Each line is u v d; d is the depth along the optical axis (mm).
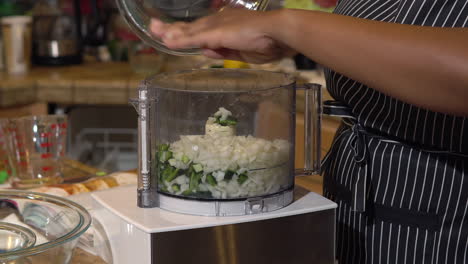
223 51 910
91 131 2762
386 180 936
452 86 663
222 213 834
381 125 929
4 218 935
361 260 985
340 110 983
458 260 910
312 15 746
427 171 905
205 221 815
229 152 824
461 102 669
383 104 920
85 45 2891
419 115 886
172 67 2555
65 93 2365
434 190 905
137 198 888
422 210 917
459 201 896
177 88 884
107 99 2363
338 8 1090
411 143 917
